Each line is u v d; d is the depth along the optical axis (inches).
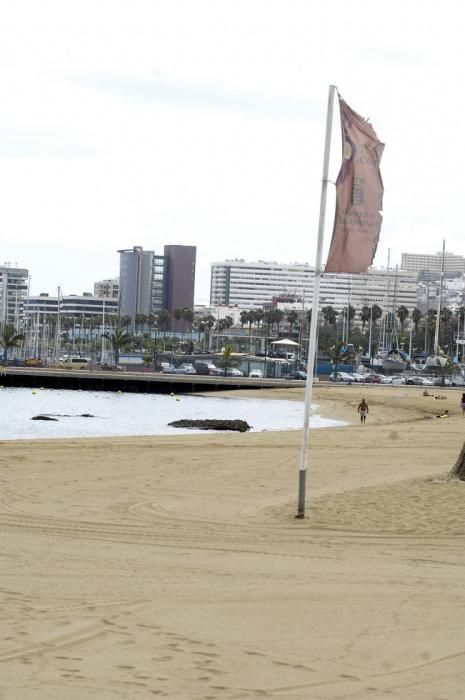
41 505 922.7
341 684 372.5
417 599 528.1
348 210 869.8
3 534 735.1
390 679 381.7
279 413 3774.6
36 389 5492.1
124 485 1109.1
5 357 7121.1
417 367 7598.4
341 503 927.0
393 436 2030.0
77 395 4950.8
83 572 584.4
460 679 385.1
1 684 352.8
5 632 425.4
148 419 3282.5
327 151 880.9
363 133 874.1
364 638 443.8
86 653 399.2
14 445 1608.0
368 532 778.8
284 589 547.8
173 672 378.0
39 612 469.1
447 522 812.0
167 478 1189.1
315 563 637.3
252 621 470.9
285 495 1034.7
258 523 828.6
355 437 2031.3
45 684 355.3
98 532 762.2
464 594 543.8
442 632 457.4
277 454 1549.0
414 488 1000.9
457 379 6776.6
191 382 5570.9
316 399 4680.1
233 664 393.4
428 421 2987.2
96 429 2760.8
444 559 660.7
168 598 515.2
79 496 1002.1
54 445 1631.4
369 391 5132.9
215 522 834.2
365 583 570.3
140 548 687.1
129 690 352.8
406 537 754.8
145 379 5580.7
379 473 1264.8
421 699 358.3
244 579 575.8
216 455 1509.6
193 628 451.5
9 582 544.1
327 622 472.7
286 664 397.1
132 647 411.8
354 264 875.4
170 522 829.8
